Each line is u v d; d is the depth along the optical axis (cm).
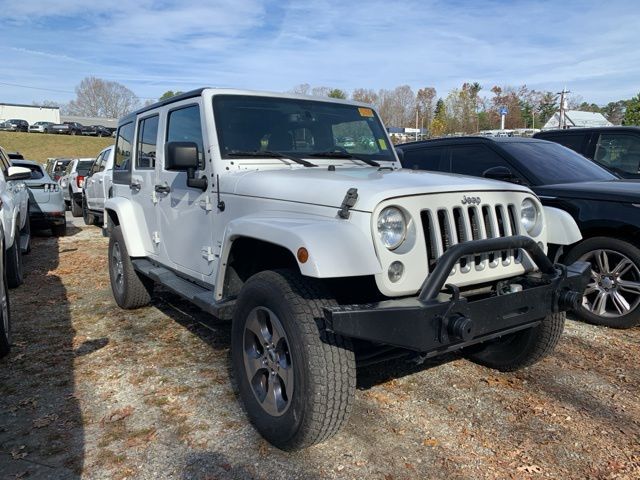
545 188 523
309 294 274
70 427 322
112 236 562
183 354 432
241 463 283
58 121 7975
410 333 250
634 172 679
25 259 852
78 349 447
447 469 277
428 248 281
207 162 378
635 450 294
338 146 429
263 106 404
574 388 367
